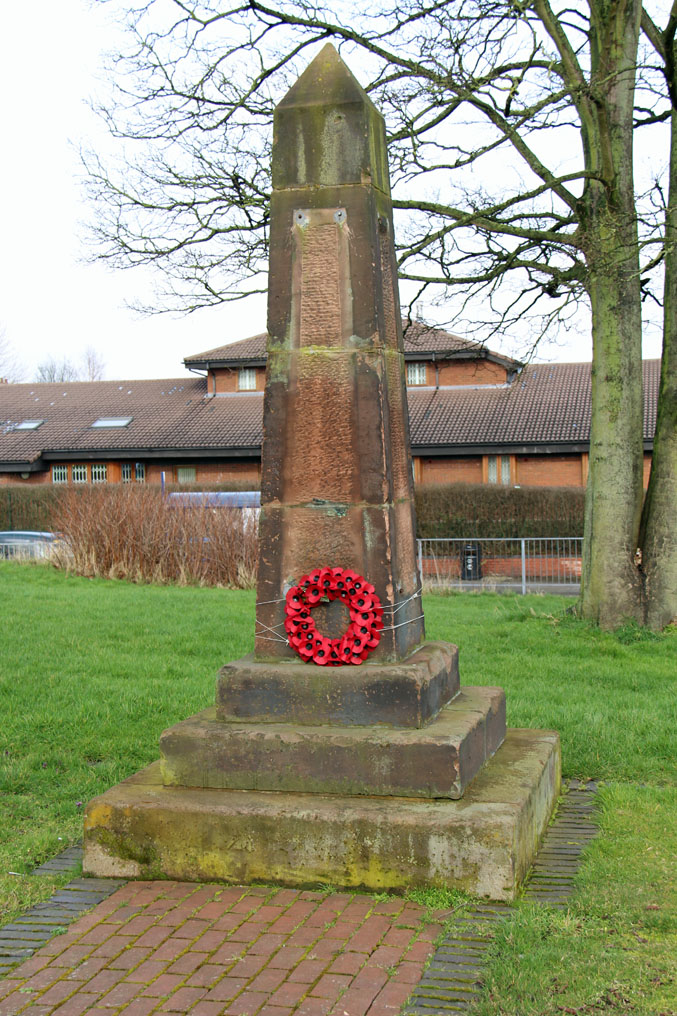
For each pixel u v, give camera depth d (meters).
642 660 10.75
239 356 38.78
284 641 5.48
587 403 34.06
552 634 12.02
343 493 5.45
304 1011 3.61
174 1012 3.63
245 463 36.03
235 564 18.64
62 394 42.31
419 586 6.06
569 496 27.84
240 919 4.38
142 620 12.30
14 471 37.47
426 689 5.20
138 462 37.06
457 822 4.57
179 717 7.86
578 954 4.01
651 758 6.83
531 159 12.55
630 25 12.20
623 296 12.23
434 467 33.75
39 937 4.27
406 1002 3.66
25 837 5.49
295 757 5.05
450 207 12.36
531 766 5.52
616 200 11.94
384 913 4.42
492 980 3.76
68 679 8.97
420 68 12.01
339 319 5.48
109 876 4.94
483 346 14.77
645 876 4.80
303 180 5.55
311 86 5.59
